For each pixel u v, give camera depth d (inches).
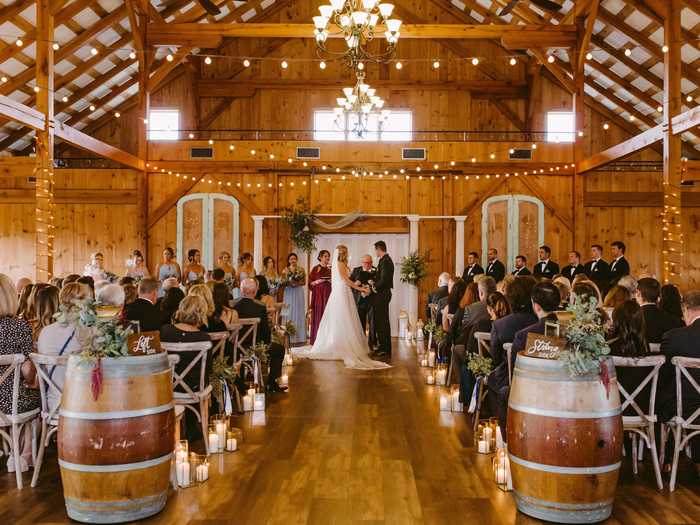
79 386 123.6
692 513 132.0
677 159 327.6
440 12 541.6
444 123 536.1
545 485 125.0
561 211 483.8
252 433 193.5
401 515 130.3
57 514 129.0
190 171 488.1
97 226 490.0
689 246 487.5
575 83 464.1
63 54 404.5
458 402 222.1
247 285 254.1
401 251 493.4
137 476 124.4
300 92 539.5
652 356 147.1
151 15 457.4
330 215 485.1
